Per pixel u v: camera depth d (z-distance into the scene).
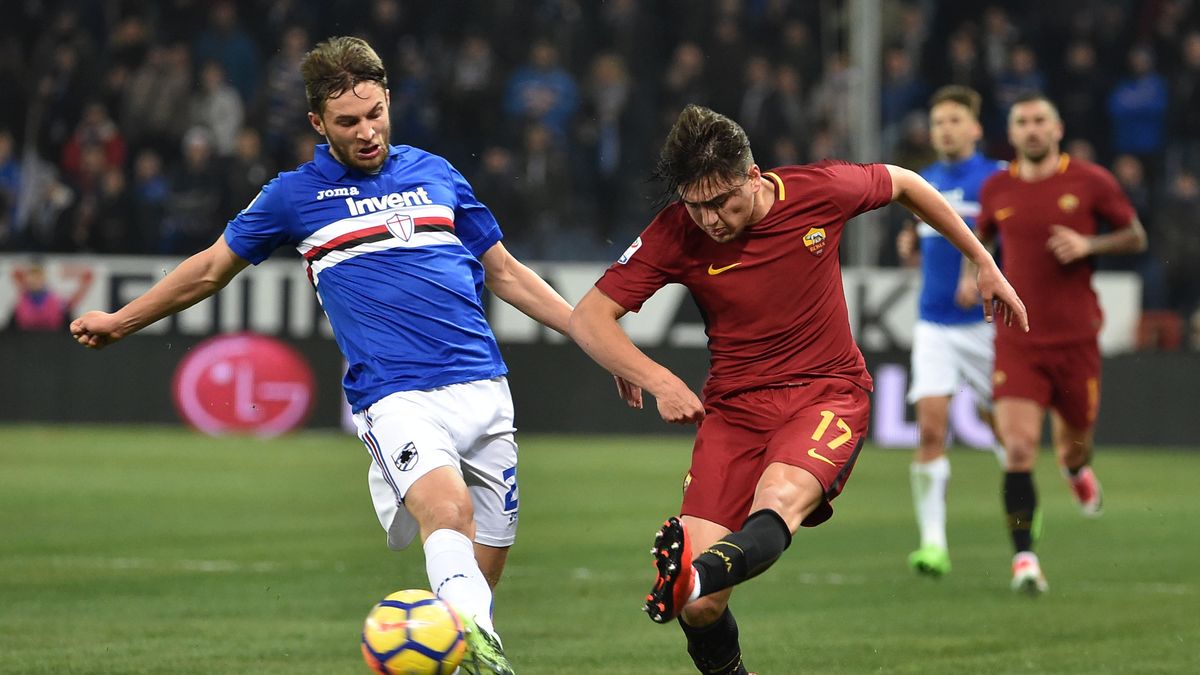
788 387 17.20
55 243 61.59
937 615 24.56
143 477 43.59
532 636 22.48
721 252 16.98
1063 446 30.91
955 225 18.03
